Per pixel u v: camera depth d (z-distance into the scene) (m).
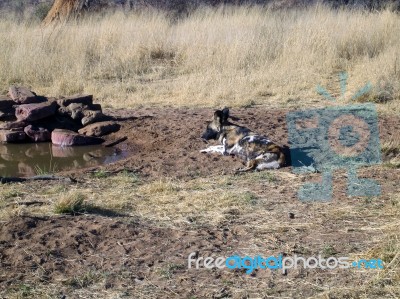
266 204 8.06
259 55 16.80
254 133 10.05
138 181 9.12
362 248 6.75
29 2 29.09
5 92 15.10
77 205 7.79
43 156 11.27
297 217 7.63
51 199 8.27
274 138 10.83
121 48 17.80
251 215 7.71
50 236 7.03
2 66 16.08
